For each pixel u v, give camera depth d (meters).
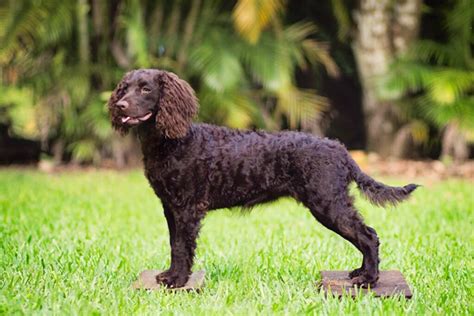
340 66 19.30
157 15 17.19
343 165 6.79
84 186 14.47
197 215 6.91
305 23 19.23
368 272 6.81
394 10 17.20
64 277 7.32
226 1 18.23
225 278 7.50
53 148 18.61
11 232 9.57
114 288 6.96
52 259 8.02
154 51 17.22
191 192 6.87
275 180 6.86
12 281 7.06
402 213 11.50
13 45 16.53
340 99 20.02
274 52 16.62
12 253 8.24
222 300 6.59
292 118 16.86
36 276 7.28
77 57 17.70
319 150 6.77
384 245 9.14
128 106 6.70
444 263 8.11
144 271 7.54
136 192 13.85
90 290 6.84
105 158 18.06
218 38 16.84
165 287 6.89
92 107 16.84
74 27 17.39
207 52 16.38
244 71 18.27
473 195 13.20
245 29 15.04
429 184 14.61
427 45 17.20
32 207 11.80
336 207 6.70
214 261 8.30
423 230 10.12
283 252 8.62
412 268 7.96
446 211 11.41
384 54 17.14
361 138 19.95
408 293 6.70
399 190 6.80
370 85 17.41
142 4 17.22
